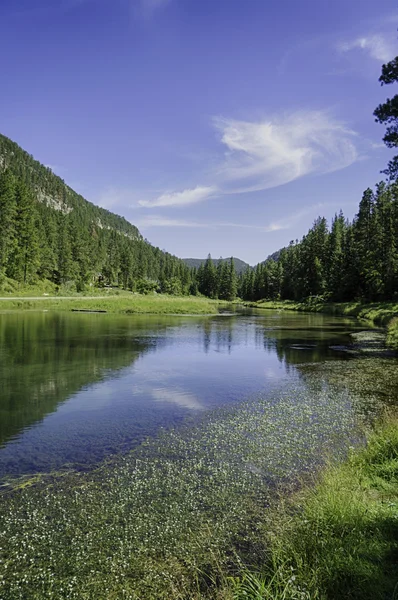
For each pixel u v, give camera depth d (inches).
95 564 181.3
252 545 193.5
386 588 137.0
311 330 1302.9
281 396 489.1
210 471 277.6
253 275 5570.9
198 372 629.9
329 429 368.5
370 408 436.1
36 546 193.9
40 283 3408.0
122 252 5462.6
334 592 143.5
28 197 3705.7
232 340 1027.9
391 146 823.7
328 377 595.8
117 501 236.4
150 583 169.6
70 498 240.4
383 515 187.8
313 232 3545.8
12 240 3058.6
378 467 258.7
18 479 266.5
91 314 1865.2
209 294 6131.9
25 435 351.3
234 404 453.4
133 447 323.9
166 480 263.7
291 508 223.6
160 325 1411.2
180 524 212.2
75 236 4259.4
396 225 2118.6
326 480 233.8
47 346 862.5
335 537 176.9
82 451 315.6
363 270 2426.2
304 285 3405.5
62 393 495.2
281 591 146.6
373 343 979.9
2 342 908.6
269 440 339.6
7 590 165.8
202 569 177.2
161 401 463.8
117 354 781.3
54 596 162.7
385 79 786.2
